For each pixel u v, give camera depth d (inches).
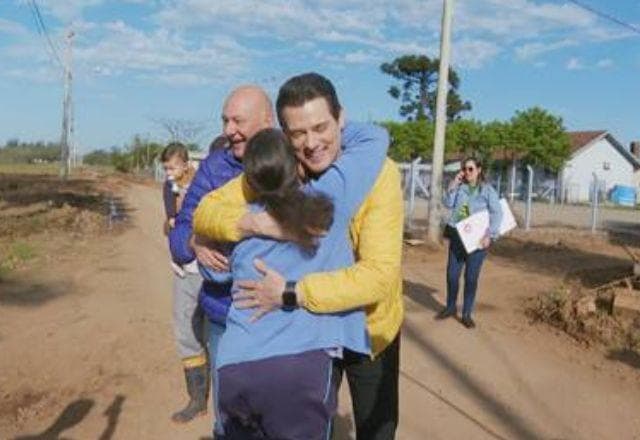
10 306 424.8
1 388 287.1
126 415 261.0
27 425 252.1
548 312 399.9
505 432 250.7
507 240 805.2
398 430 249.4
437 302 446.6
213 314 151.9
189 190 168.7
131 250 689.0
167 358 322.7
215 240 133.0
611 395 289.9
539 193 2351.1
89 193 1668.3
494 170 2399.1
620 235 928.9
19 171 3208.7
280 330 123.6
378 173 132.7
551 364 326.3
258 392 122.3
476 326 388.2
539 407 275.3
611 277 525.0
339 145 132.8
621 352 343.6
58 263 593.9
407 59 2952.8
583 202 2369.6
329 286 123.7
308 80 129.0
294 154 126.4
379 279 128.0
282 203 123.2
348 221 130.6
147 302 439.5
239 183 134.8
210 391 267.3
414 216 1059.3
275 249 125.2
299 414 123.1
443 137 718.5
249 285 125.5
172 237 166.4
